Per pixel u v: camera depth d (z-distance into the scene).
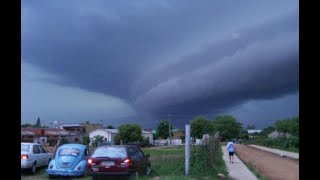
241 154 49.44
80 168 18.83
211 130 111.06
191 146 24.25
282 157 43.09
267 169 26.31
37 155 20.95
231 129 155.88
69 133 102.50
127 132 98.38
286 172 24.31
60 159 18.89
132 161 17.30
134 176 17.44
